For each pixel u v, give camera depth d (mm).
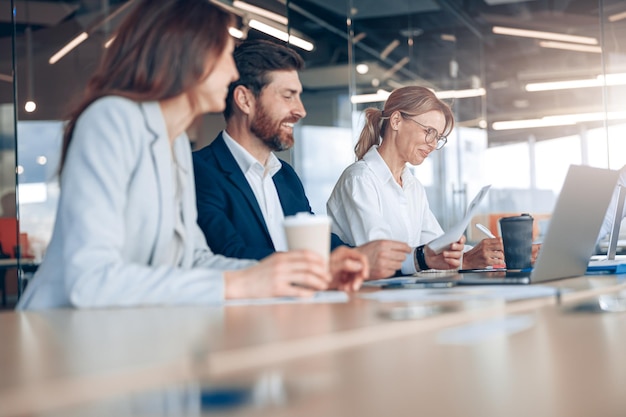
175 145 1488
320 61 6395
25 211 3857
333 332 624
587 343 603
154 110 1363
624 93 6445
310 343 560
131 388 421
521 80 7586
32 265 3834
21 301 1292
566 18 7477
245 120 2158
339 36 6547
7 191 3871
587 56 7406
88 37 4082
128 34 1398
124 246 1311
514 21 7590
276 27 5469
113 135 1271
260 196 2156
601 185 1676
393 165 2730
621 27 6496
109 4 4102
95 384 405
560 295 1045
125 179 1274
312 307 948
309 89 6285
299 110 2199
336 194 2607
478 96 7605
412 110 2674
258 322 753
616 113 6461
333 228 2600
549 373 478
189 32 1388
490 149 7586
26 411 358
